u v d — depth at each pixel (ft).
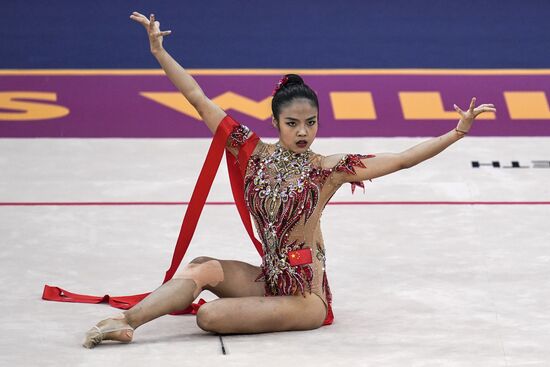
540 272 58.29
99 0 116.88
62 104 90.84
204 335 48.98
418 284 56.54
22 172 76.89
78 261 60.39
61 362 44.68
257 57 101.71
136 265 59.88
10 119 87.45
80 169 77.82
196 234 65.26
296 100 48.14
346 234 65.16
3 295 54.70
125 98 92.32
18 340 47.88
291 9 115.65
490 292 55.11
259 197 49.03
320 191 48.98
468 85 94.99
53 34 106.83
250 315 48.16
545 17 113.50
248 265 50.85
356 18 113.19
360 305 53.36
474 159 79.82
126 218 68.08
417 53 103.19
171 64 50.65
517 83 95.50
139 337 48.80
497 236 64.49
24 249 62.23
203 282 49.03
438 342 47.42
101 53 102.53
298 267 48.83
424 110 89.86
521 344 47.09
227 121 50.24
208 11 114.32
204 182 50.85
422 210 69.56
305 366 43.96
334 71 98.27
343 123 87.20
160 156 80.94
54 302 53.78
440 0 118.42
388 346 46.83
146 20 50.14
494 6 116.67
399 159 48.47
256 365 44.11
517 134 85.46
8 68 98.07
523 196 72.28
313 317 49.08
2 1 115.34
